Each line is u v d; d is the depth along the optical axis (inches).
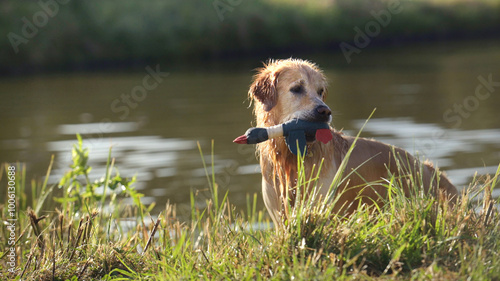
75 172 450.9
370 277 255.1
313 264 264.4
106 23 1733.5
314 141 339.3
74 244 346.9
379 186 373.1
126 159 754.8
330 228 295.9
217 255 313.7
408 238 286.0
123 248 341.4
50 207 597.0
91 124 938.1
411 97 1092.5
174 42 1787.6
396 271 256.1
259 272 274.2
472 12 2204.7
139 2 1844.2
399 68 1455.5
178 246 335.6
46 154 785.6
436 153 742.5
